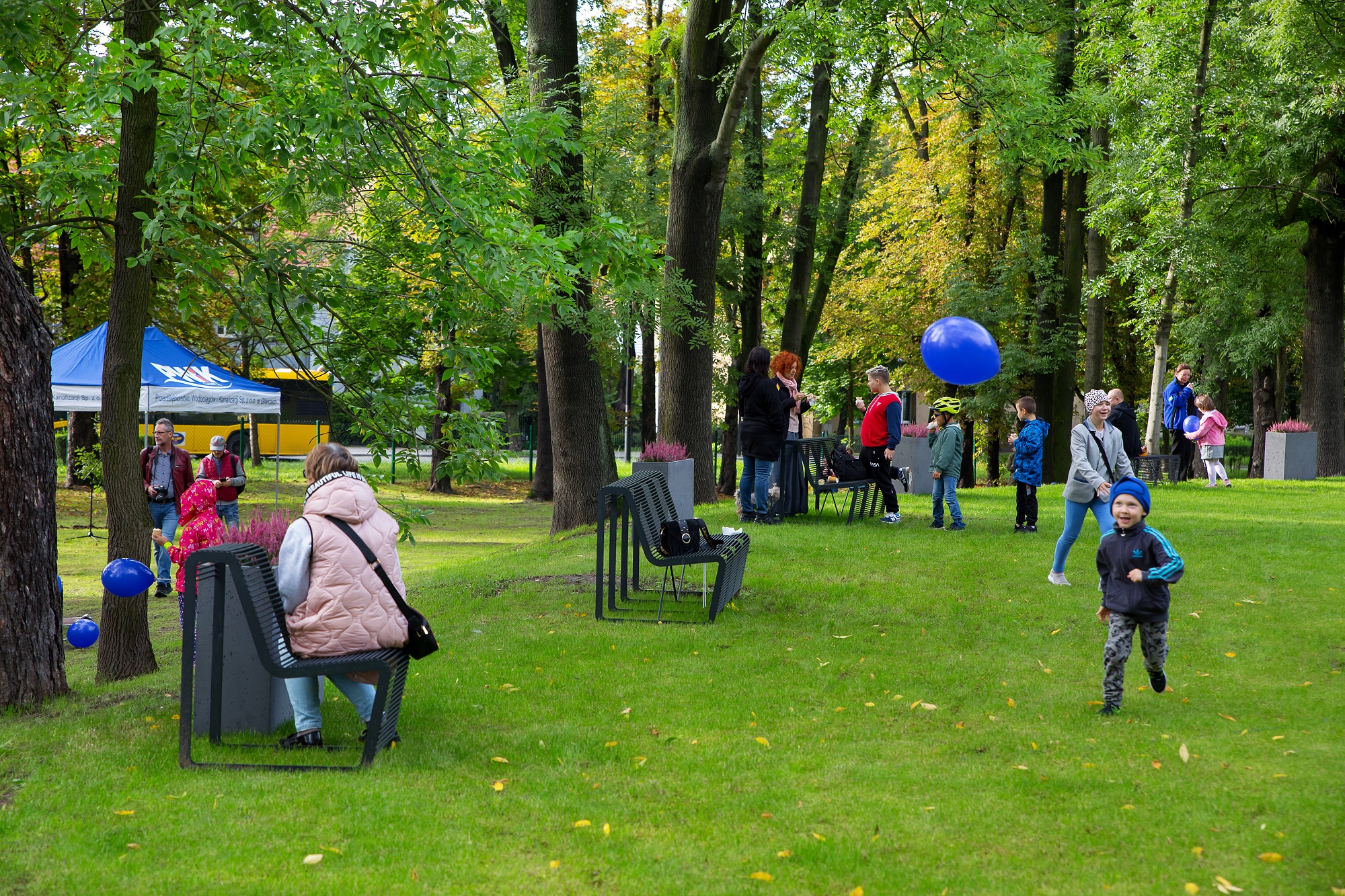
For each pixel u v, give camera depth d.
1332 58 18.30
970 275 26.42
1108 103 17.95
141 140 7.91
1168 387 20.12
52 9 7.77
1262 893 3.62
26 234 8.48
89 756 5.19
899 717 5.91
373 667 5.02
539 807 4.46
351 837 4.14
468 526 23.34
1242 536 11.51
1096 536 11.41
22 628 6.35
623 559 9.07
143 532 7.97
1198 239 18.78
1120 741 5.39
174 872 3.80
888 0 12.82
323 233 11.38
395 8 8.14
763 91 24.36
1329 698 6.14
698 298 15.91
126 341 7.92
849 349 30.27
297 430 37.72
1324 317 22.69
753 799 4.56
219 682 5.41
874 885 3.71
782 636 7.75
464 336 15.32
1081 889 3.66
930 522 12.66
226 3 7.62
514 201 9.06
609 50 20.20
